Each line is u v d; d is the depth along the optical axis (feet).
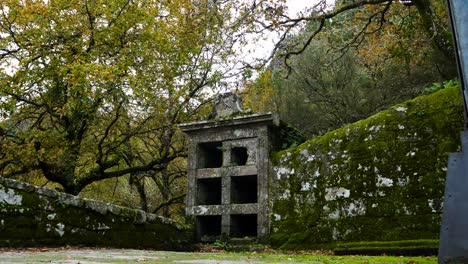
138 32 40.09
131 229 27.55
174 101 42.70
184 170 61.21
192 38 41.27
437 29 31.14
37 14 35.81
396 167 26.63
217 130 37.06
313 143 31.83
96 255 16.31
